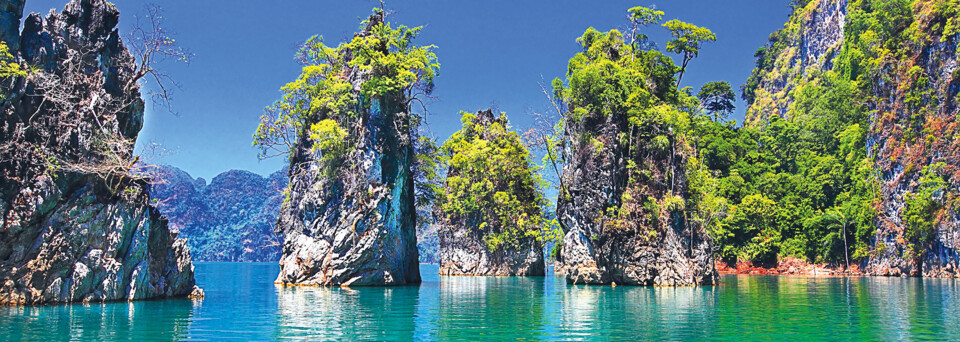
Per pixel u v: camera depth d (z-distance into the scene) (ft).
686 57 191.52
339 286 148.05
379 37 158.51
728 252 306.55
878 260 257.96
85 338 59.67
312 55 177.06
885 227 254.47
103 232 91.40
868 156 278.46
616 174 154.61
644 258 151.64
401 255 162.40
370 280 151.64
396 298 113.70
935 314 88.28
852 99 313.73
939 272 227.81
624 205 153.07
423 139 177.88
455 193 248.32
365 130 152.05
